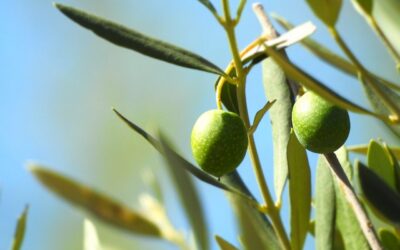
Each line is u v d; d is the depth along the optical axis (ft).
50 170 1.41
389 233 1.36
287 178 1.38
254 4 1.37
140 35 1.29
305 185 1.34
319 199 1.36
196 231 1.07
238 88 1.33
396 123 1.18
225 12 1.26
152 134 1.24
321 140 1.33
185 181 1.07
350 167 1.38
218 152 1.34
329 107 1.33
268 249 1.37
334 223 1.34
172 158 1.08
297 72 1.15
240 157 1.35
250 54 1.33
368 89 1.32
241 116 1.35
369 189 1.22
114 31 1.28
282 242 1.31
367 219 1.28
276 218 1.31
